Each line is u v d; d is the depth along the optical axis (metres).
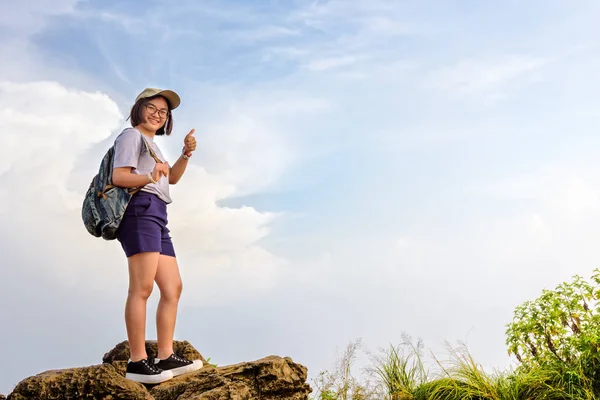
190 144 4.73
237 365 4.49
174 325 4.44
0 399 3.30
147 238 4.21
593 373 5.88
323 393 5.89
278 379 4.36
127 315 4.16
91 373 3.25
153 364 4.23
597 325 6.12
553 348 6.20
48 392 3.16
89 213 4.20
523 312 6.58
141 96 4.54
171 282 4.43
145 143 4.34
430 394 5.93
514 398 5.73
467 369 6.16
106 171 4.23
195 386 3.86
